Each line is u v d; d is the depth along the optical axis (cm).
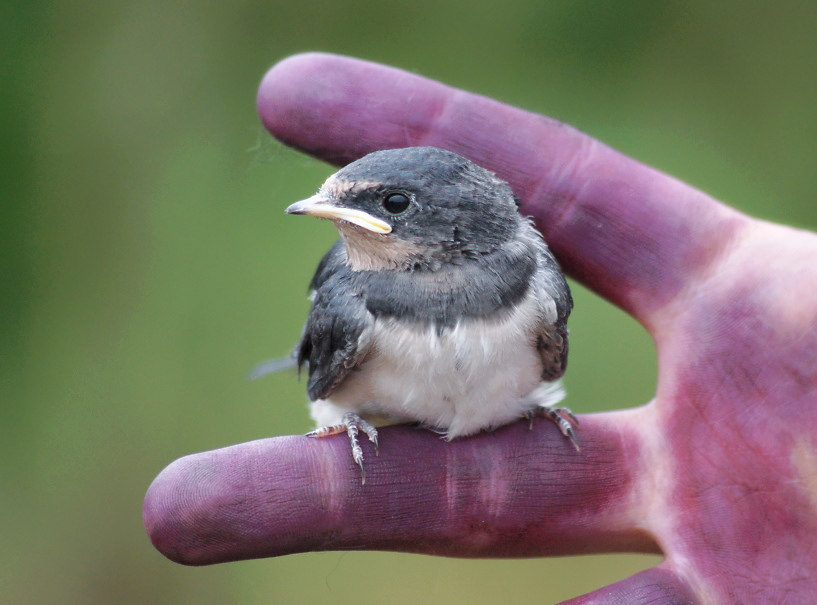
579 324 95
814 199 107
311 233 107
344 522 83
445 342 82
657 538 84
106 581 95
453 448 84
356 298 83
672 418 84
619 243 85
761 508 83
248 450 83
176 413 100
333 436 83
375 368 83
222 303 105
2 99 112
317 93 85
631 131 111
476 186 83
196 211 110
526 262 83
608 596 83
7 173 110
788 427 83
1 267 107
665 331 84
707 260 84
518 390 83
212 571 95
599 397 94
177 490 82
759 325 83
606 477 84
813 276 83
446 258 82
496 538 84
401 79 85
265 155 89
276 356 102
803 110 112
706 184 107
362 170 82
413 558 94
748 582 83
